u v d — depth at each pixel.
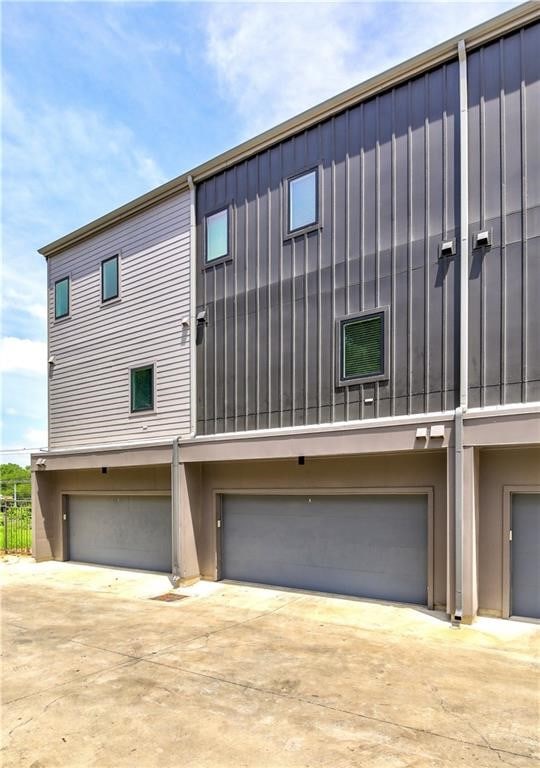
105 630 7.02
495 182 7.04
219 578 9.97
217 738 3.95
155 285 11.37
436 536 7.57
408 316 7.68
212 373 10.12
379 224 8.07
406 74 7.87
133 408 11.65
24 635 6.87
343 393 8.26
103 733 4.08
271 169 9.48
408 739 3.88
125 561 12.04
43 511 13.41
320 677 5.12
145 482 11.52
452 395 7.21
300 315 8.88
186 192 10.87
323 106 8.66
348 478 8.48
